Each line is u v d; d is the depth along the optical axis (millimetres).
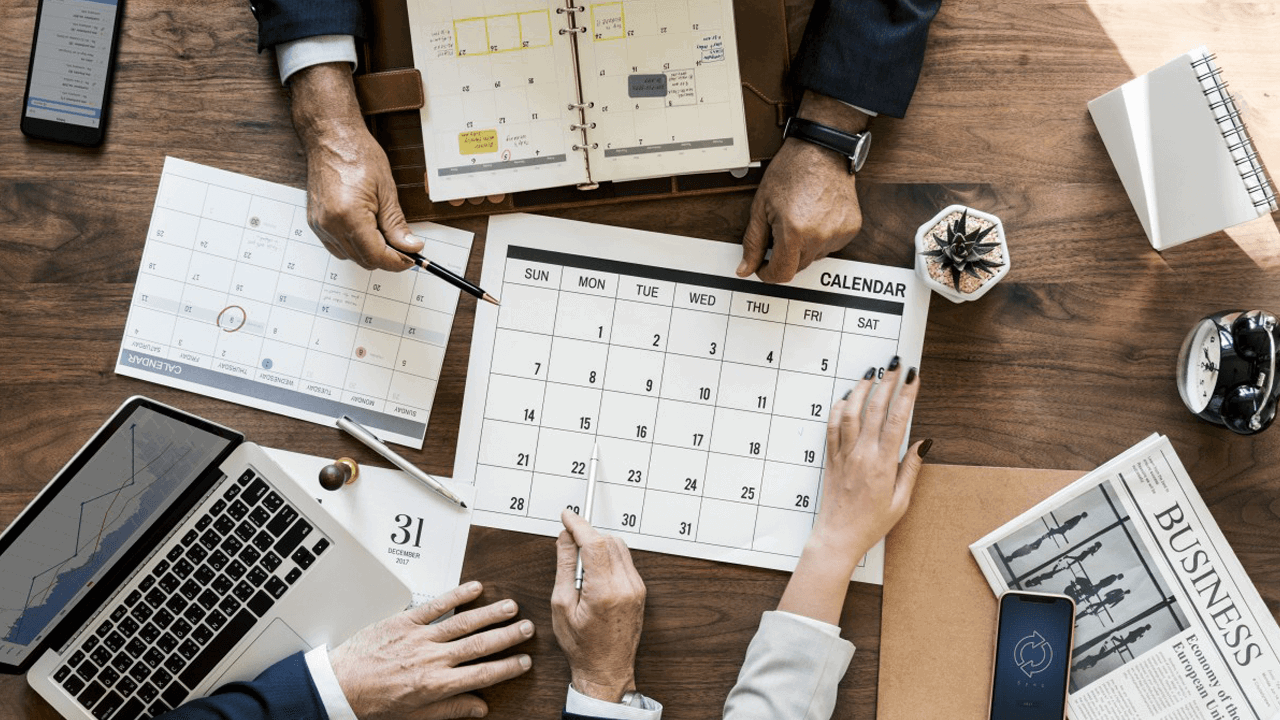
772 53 989
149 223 1020
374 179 951
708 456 1022
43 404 1018
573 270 1021
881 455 984
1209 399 986
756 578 1019
